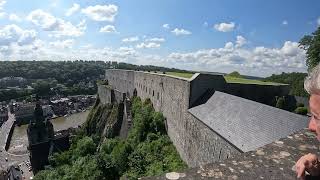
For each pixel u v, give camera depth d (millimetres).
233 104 24828
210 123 24391
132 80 67562
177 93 35688
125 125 56438
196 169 3896
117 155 36594
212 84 32562
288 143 4754
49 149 68688
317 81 2576
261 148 4566
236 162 4125
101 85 92250
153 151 36719
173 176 3693
